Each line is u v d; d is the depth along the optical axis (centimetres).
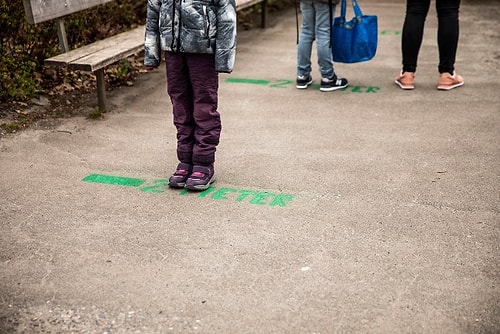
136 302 335
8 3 615
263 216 425
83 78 708
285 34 983
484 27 996
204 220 420
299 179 483
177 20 423
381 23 1035
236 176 488
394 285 348
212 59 434
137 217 425
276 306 330
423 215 427
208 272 361
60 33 649
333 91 704
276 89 714
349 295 339
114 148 547
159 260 373
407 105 653
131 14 829
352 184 474
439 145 548
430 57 834
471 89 700
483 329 312
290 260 372
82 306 332
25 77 638
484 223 416
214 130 456
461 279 353
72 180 483
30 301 336
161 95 692
